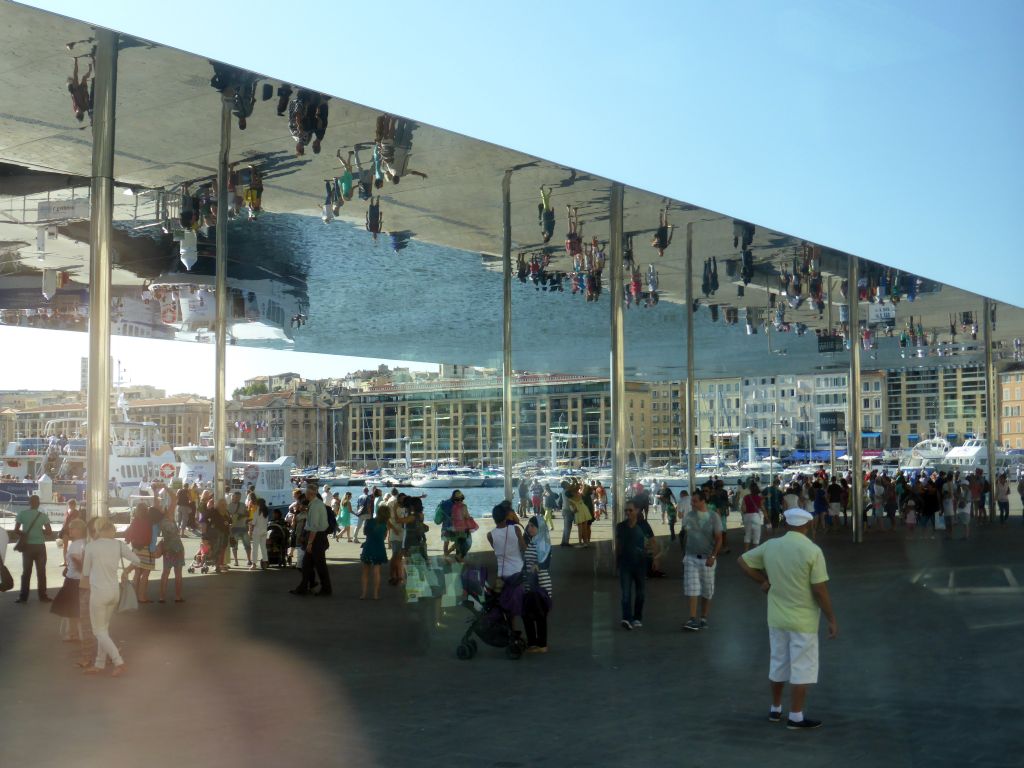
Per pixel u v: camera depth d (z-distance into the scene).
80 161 17.86
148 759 7.48
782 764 7.24
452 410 157.62
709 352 45.62
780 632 8.40
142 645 12.88
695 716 8.77
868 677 10.41
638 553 14.07
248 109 14.53
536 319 36.97
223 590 19.12
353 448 150.62
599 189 18.52
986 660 11.35
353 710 9.13
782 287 26.78
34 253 23.50
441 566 19.31
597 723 8.57
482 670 11.09
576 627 14.23
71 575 11.85
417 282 29.52
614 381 21.06
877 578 20.41
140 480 50.62
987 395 37.91
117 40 12.64
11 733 8.29
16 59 13.40
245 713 9.02
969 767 7.09
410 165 17.42
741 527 36.47
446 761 7.42
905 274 25.11
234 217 21.03
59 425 80.75
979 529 35.53
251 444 76.12
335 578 21.52
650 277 26.53
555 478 88.31
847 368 52.47
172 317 25.78
